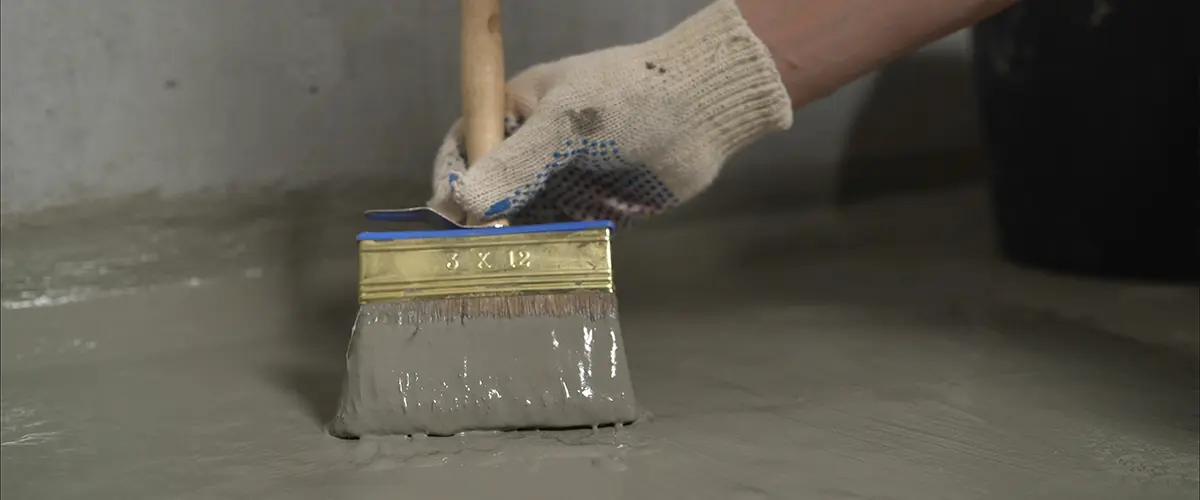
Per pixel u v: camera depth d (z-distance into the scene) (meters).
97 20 1.07
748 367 0.93
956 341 1.00
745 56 0.79
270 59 1.15
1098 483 0.67
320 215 1.21
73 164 1.08
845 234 1.54
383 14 1.19
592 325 0.75
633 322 1.12
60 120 1.07
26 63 1.05
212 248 1.17
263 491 0.66
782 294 1.23
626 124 0.80
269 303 1.17
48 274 1.09
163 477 0.70
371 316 0.75
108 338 1.08
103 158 1.10
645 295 1.25
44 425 0.83
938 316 1.11
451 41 1.24
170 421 0.82
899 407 0.81
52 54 1.05
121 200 1.11
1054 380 0.88
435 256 0.75
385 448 0.73
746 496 0.64
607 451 0.71
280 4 1.14
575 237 0.76
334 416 0.81
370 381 0.74
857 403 0.82
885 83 1.59
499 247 0.75
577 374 0.74
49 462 0.74
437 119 1.25
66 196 1.09
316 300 1.19
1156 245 1.20
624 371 0.75
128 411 0.86
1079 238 1.26
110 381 0.95
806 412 0.80
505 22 1.24
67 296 1.10
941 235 1.57
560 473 0.68
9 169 1.06
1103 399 0.83
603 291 0.76
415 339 0.74
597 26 1.31
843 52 0.80
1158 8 1.10
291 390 0.91
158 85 1.11
